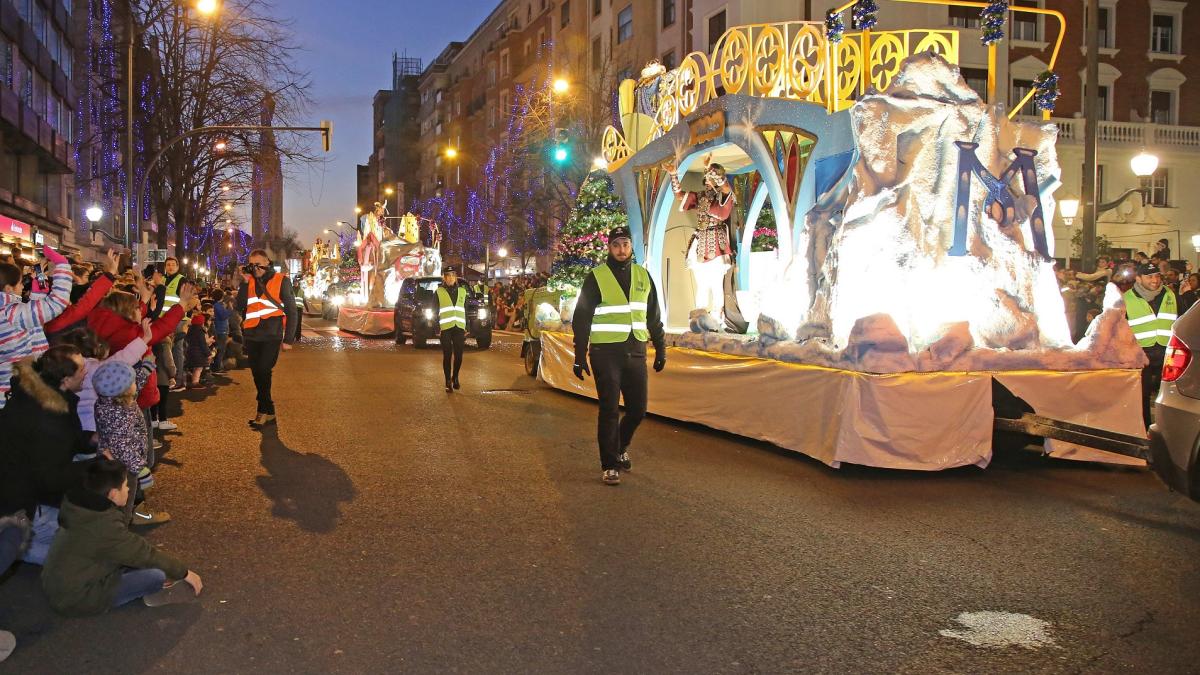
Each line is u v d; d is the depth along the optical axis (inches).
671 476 283.3
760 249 543.8
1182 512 243.1
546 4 2149.4
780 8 1182.3
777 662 145.9
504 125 2395.4
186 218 1280.8
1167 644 154.6
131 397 215.2
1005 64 604.7
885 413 280.8
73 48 1402.6
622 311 276.1
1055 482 279.7
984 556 202.7
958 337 292.0
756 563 196.1
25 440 180.4
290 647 150.3
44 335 229.0
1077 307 457.4
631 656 147.6
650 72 531.2
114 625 159.8
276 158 1133.1
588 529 221.3
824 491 264.5
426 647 150.5
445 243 2522.1
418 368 661.3
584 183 577.3
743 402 345.7
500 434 359.9
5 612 166.6
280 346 384.5
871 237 307.4
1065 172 1164.5
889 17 1143.0
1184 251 1190.3
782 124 372.5
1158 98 1231.5
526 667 143.2
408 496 253.9
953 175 314.8
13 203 1030.4
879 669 143.9
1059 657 149.1
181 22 1060.5
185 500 248.2
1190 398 206.5
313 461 303.0
